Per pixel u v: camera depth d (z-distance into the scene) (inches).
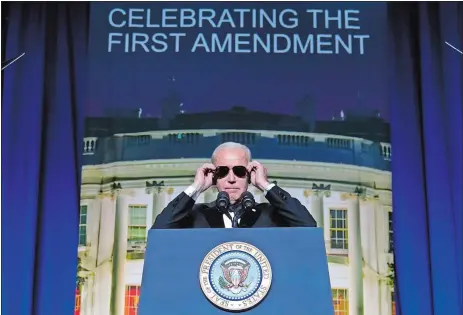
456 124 153.7
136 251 147.5
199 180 102.3
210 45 156.8
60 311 144.7
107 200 149.4
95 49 156.7
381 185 150.2
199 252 78.5
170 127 152.6
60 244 147.6
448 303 144.3
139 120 152.9
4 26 158.7
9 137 152.2
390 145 152.3
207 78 155.0
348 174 150.4
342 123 152.9
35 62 156.9
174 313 74.9
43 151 152.1
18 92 154.9
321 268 77.2
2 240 146.9
